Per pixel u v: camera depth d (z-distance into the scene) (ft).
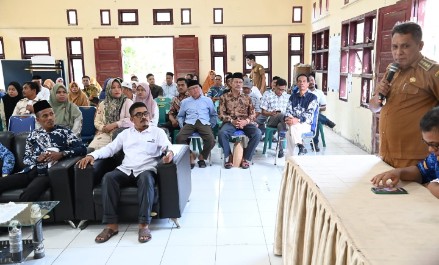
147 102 15.37
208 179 13.84
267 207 10.98
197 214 10.57
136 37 28.84
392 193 5.42
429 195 5.32
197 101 15.84
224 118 15.70
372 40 16.71
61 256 8.42
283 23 28.68
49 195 9.64
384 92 6.68
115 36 28.81
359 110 18.12
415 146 6.43
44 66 25.08
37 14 28.48
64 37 28.84
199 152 17.02
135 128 10.27
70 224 9.92
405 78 6.39
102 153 10.00
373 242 3.99
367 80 17.46
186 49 28.73
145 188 9.18
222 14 28.60
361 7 17.63
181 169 10.11
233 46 29.09
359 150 17.75
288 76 29.58
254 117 15.87
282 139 16.35
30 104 15.61
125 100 14.06
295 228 6.58
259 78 23.17
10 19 28.50
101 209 9.68
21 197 9.34
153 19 28.58
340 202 5.11
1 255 7.86
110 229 9.33
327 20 23.54
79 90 19.51
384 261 3.61
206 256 8.23
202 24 28.71
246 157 15.39
